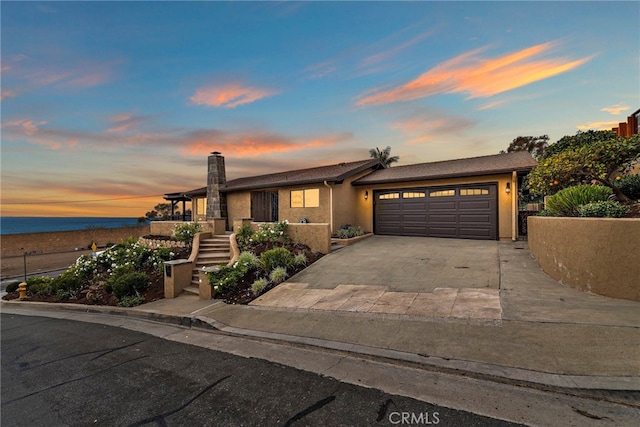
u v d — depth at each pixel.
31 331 6.86
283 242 10.92
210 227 12.78
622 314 4.16
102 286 9.73
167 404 3.12
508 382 3.02
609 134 12.54
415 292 6.20
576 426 2.31
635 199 7.46
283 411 2.82
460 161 14.29
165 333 5.84
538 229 7.50
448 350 3.74
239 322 5.80
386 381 3.27
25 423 2.95
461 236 12.19
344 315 5.43
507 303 5.04
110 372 4.10
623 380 2.76
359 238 12.91
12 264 24.22
